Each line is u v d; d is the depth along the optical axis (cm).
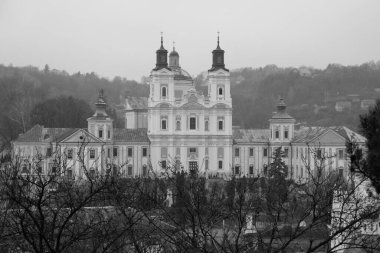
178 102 19412
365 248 4259
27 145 17500
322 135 18100
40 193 4531
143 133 19638
